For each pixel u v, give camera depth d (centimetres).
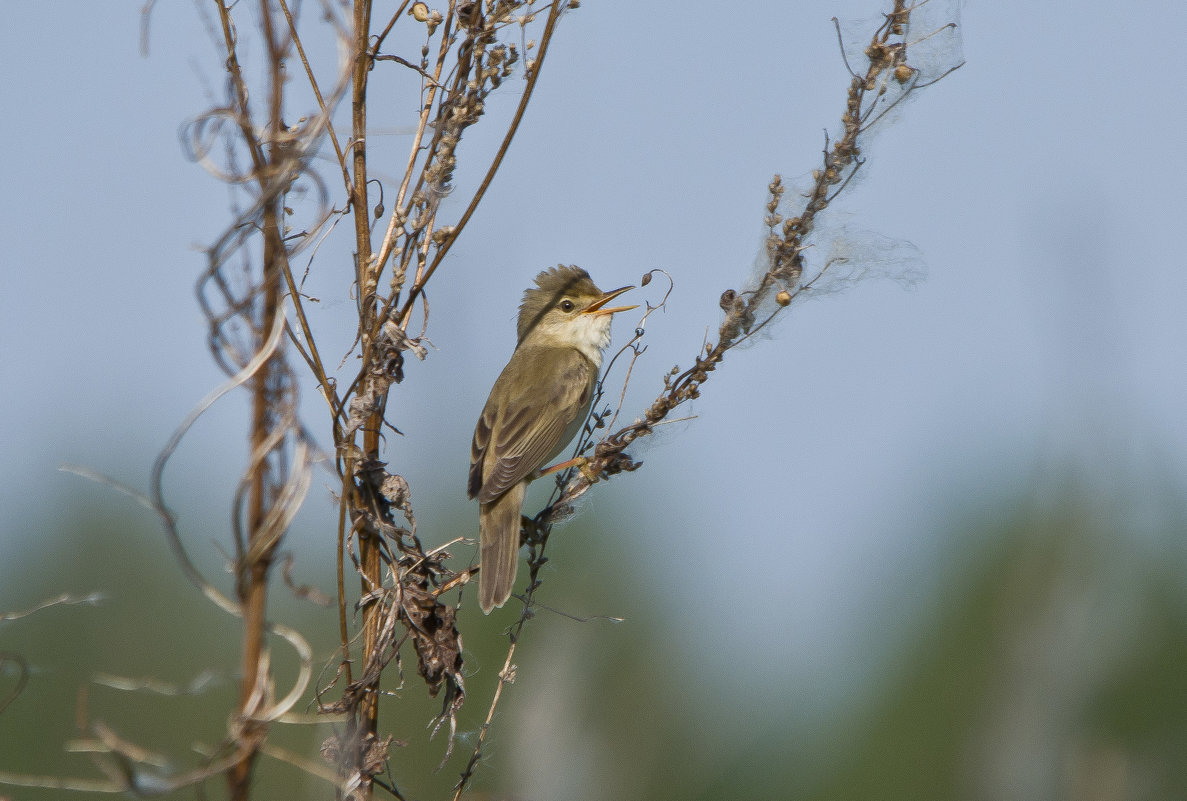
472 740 1036
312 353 698
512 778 1055
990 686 1088
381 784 672
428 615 724
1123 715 994
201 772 477
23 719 1340
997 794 1016
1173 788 956
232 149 525
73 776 1309
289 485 482
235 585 481
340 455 707
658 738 1307
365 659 699
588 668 1193
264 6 523
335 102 505
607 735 1234
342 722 679
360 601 713
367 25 706
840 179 761
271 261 502
